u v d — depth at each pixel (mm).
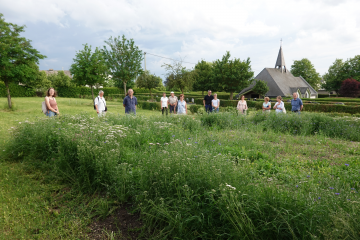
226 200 2186
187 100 37219
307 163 4316
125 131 5547
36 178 3852
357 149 5445
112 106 21750
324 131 7691
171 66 28156
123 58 23406
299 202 2145
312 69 66750
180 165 2873
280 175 3539
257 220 2086
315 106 18828
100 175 3381
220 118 9023
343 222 1669
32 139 4781
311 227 1873
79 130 4859
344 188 2742
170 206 2475
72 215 2773
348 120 8031
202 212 2305
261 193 2311
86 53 21969
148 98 31031
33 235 2406
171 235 2330
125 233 2496
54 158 4258
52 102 6938
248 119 9508
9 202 3021
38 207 2939
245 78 38719
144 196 2779
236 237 2027
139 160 3682
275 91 51719
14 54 14250
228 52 38969
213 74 40125
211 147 4770
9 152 4832
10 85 34438
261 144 5695
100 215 2768
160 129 6004
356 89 57469
